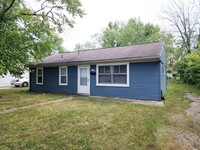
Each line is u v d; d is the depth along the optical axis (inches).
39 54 447.8
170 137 167.5
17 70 398.3
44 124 191.2
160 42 458.9
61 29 462.0
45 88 544.1
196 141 167.3
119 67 395.5
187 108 301.3
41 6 410.9
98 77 429.7
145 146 144.3
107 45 1366.9
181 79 1024.2
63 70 501.4
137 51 398.0
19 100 366.3
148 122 202.8
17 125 187.6
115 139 153.6
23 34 368.8
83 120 206.7
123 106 292.2
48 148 134.8
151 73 353.4
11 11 344.2
